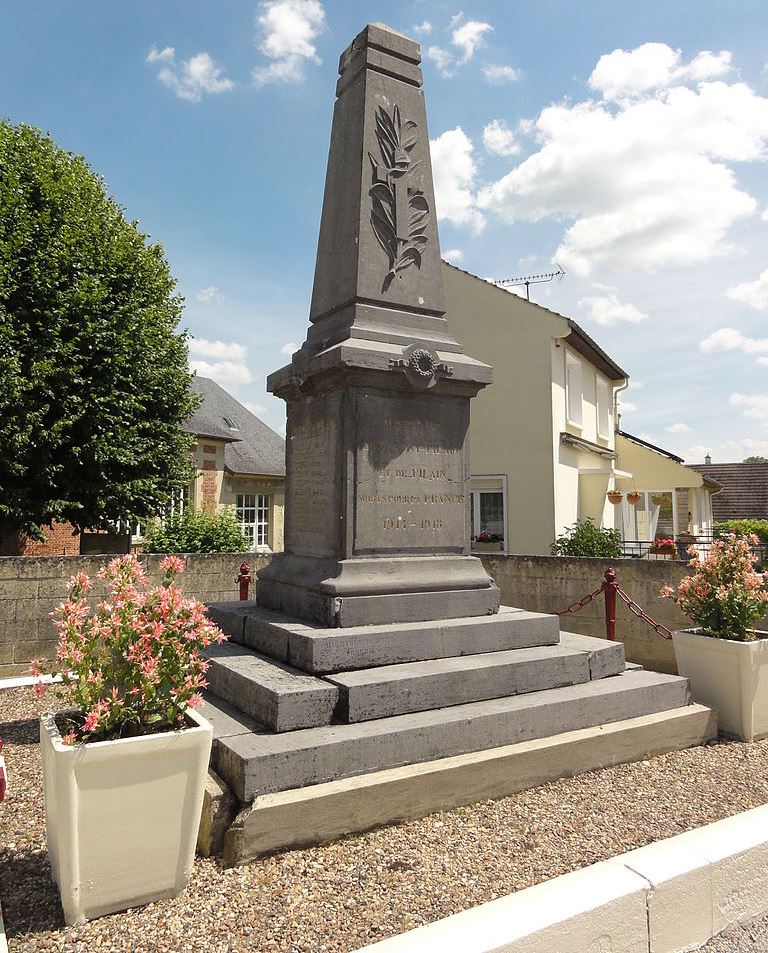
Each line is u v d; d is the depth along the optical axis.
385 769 3.94
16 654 7.86
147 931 2.79
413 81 6.34
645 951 2.84
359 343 5.34
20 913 2.93
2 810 4.01
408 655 4.87
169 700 3.20
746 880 3.20
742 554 5.92
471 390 5.84
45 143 14.33
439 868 3.30
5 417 11.84
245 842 3.31
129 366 13.77
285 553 6.15
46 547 17.14
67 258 13.09
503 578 9.71
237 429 27.09
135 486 14.07
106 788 2.88
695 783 4.46
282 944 2.71
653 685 5.29
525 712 4.54
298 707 4.06
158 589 3.36
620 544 15.77
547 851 3.48
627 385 21.73
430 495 5.67
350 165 6.11
